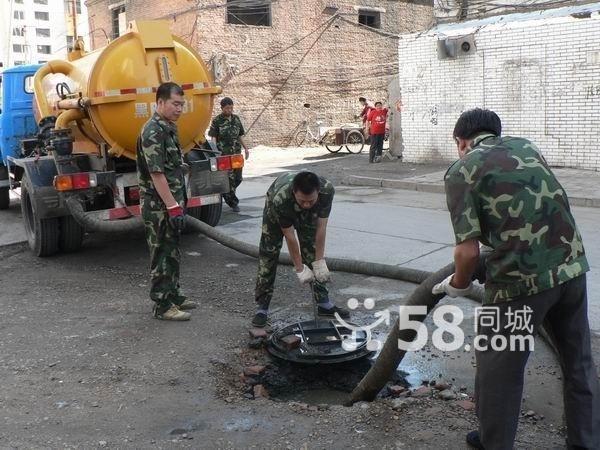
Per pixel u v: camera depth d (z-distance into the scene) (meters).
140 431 3.52
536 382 4.04
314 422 3.59
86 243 8.27
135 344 4.77
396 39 24.88
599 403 3.06
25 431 3.53
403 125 15.76
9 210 11.00
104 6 25.86
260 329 4.90
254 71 22.38
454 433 3.42
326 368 4.48
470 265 2.89
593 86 12.67
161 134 4.93
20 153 9.47
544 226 2.80
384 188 12.53
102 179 6.92
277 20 22.55
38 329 5.14
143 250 7.85
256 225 9.03
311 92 23.73
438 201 10.81
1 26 52.25
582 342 3.02
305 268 4.66
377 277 6.29
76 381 4.16
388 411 3.67
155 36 6.86
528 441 3.35
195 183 7.59
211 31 21.36
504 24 13.69
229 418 3.66
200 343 4.78
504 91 13.92
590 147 12.94
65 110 7.21
